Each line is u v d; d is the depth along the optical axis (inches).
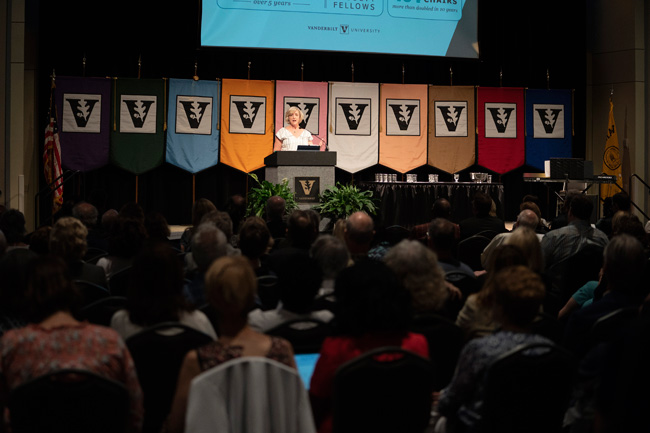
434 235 165.2
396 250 127.3
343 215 346.3
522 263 129.4
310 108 484.4
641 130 502.9
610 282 125.2
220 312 86.5
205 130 475.8
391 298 95.1
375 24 475.5
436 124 499.5
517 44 522.6
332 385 93.0
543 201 534.6
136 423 90.7
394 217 442.0
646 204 496.7
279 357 84.5
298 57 506.0
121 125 465.4
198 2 460.8
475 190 454.0
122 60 477.1
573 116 515.5
